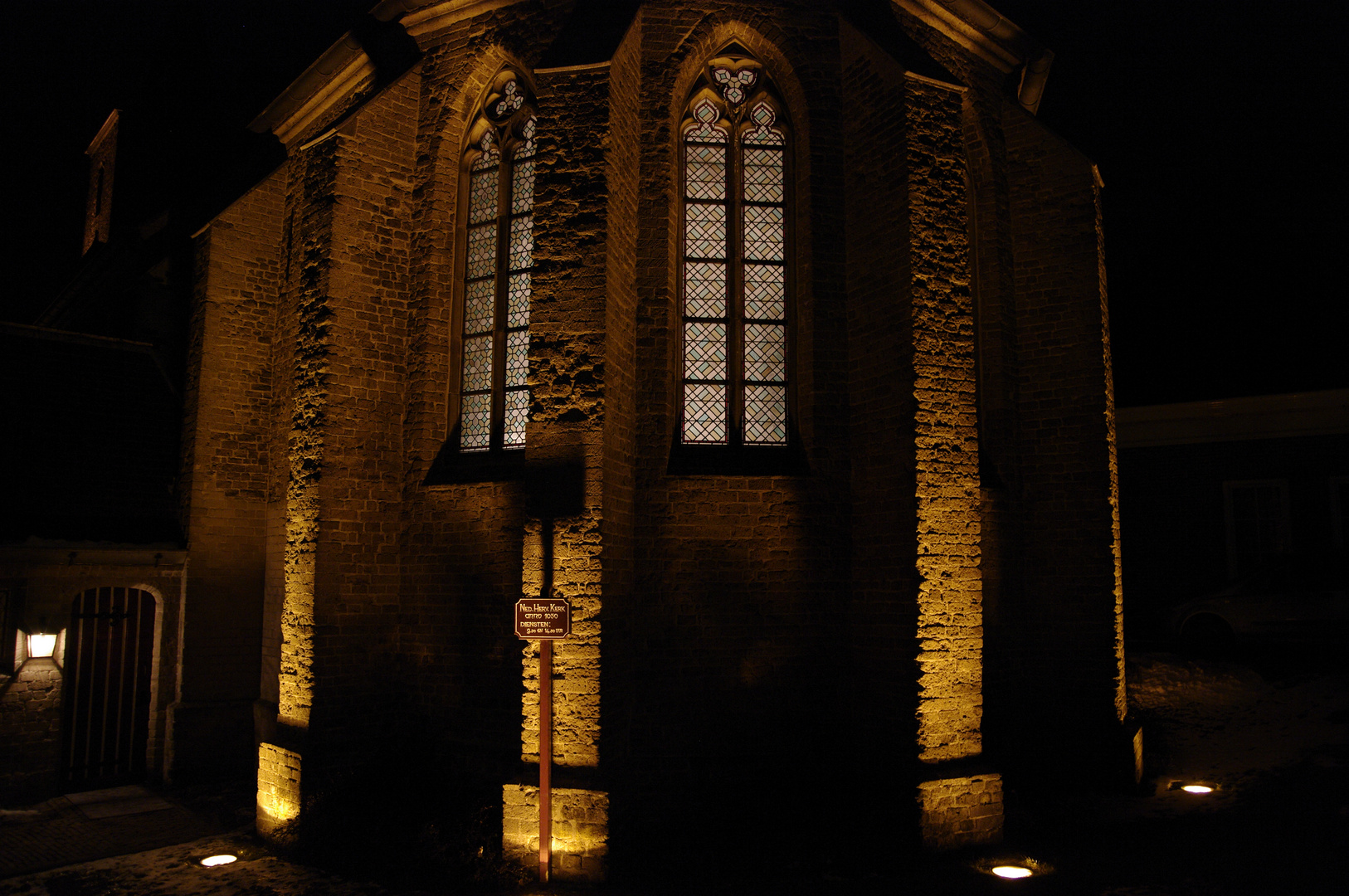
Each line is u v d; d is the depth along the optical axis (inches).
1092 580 391.5
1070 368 405.4
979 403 410.6
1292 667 492.4
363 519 374.0
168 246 501.4
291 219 475.8
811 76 379.9
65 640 424.2
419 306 391.9
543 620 293.7
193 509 451.8
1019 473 410.3
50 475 434.3
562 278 327.3
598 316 322.0
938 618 325.1
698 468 357.1
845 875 294.4
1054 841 325.1
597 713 303.6
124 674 447.2
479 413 387.9
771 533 353.4
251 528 468.4
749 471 358.3
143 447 468.1
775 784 339.9
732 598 348.8
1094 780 379.9
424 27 411.2
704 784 336.5
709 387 370.0
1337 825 318.0
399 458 387.5
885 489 341.4
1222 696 469.4
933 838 308.7
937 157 348.8
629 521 342.6
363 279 383.9
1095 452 396.2
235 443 466.3
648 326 356.5
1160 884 278.8
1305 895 263.9
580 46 344.8
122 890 304.8
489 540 362.3
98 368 474.0
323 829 332.5
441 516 375.2
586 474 313.3
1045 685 396.2
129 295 515.5
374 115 392.2
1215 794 369.7
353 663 365.7
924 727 318.0
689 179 381.1
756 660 347.9
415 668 374.6
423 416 385.1
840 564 355.9
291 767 351.9
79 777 430.0
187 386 478.0
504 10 393.7
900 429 335.9
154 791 429.4
